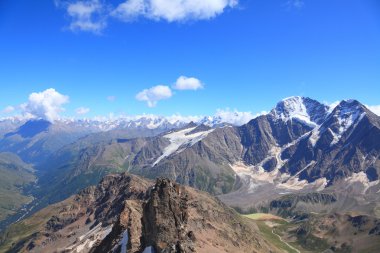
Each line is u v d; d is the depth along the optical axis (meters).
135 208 166.75
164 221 104.56
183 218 108.44
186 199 111.00
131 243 134.12
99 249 159.50
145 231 108.19
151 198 106.88
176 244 100.38
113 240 153.75
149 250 103.19
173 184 110.62
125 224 157.88
